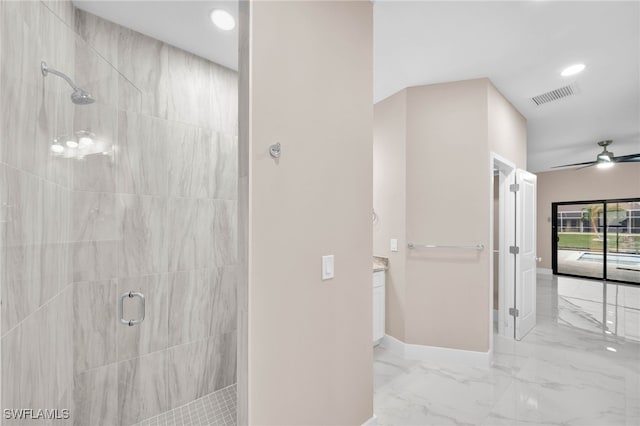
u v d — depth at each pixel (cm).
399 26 188
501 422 179
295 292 128
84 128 146
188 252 199
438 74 247
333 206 144
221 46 196
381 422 179
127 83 170
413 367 246
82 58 142
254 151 113
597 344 294
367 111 160
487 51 215
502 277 315
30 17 100
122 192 170
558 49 213
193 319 201
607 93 281
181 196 196
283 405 123
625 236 603
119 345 171
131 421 175
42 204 112
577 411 189
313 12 136
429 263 262
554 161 589
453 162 257
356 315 155
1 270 85
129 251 174
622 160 514
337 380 145
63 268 135
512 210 309
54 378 127
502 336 314
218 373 212
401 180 273
